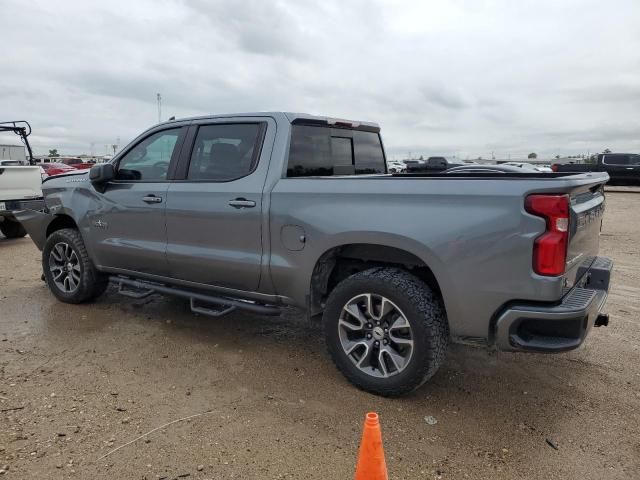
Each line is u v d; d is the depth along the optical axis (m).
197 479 2.62
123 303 5.60
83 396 3.47
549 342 2.99
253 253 3.99
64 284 5.58
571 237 3.00
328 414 3.28
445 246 3.14
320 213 3.61
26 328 4.79
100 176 4.79
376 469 2.17
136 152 4.88
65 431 3.03
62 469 2.67
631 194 22.72
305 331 4.80
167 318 5.11
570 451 2.92
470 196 3.09
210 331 4.77
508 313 3.01
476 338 3.21
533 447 2.95
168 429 3.07
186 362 4.06
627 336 4.74
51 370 3.88
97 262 5.20
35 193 9.38
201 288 4.46
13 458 2.75
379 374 3.50
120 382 3.69
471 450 2.92
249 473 2.68
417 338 3.28
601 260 3.95
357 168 4.89
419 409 3.37
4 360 4.05
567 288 3.14
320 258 3.68
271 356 4.21
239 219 4.01
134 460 2.76
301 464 2.76
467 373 3.93
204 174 4.34
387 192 3.37
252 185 3.98
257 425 3.13
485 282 3.06
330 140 4.50
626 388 3.70
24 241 9.89
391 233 3.30
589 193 3.61
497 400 3.51
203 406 3.36
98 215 5.04
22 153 25.17
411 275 3.44
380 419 3.22
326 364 4.06
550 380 3.82
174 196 4.41
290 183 3.81
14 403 3.35
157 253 4.56
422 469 2.73
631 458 2.86
